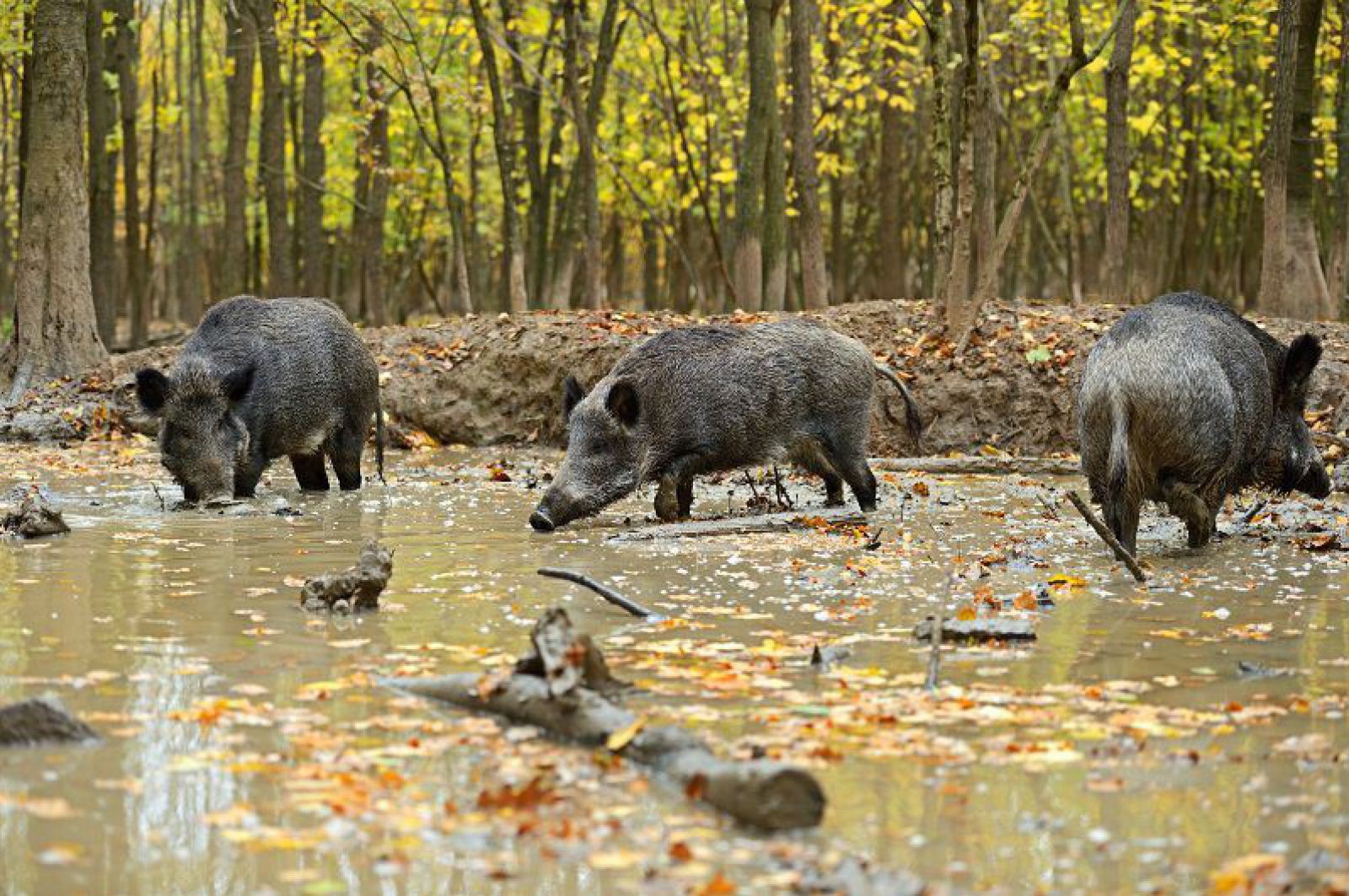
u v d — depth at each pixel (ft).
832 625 26.04
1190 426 32.19
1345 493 46.98
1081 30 58.90
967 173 60.44
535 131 91.56
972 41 59.72
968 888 14.20
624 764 17.69
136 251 99.40
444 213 130.62
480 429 63.21
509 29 88.12
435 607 27.40
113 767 17.48
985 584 30.17
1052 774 17.60
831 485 42.50
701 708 20.11
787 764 16.25
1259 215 116.37
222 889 14.06
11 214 152.46
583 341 63.52
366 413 47.16
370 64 93.61
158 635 24.57
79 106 71.00
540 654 19.48
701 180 106.63
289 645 23.94
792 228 111.86
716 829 15.61
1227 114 111.45
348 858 14.84
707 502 45.19
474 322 68.23
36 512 35.94
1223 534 37.50
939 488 47.98
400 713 19.92
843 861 14.53
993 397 58.49
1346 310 87.45
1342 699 21.11
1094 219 123.44
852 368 41.29
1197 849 15.21
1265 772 17.69
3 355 70.23
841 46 95.30
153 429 63.26
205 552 33.65
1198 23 85.10
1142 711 20.25
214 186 149.28
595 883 14.23
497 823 15.75
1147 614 27.35
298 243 120.26
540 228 92.22
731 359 39.68
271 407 43.42
